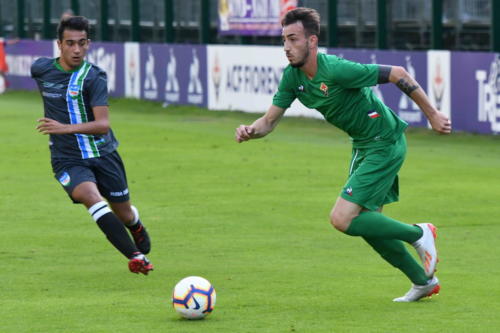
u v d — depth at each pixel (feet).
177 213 133.90
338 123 84.07
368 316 79.36
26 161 191.62
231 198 146.30
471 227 122.93
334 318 78.79
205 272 98.02
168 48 322.96
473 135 219.41
